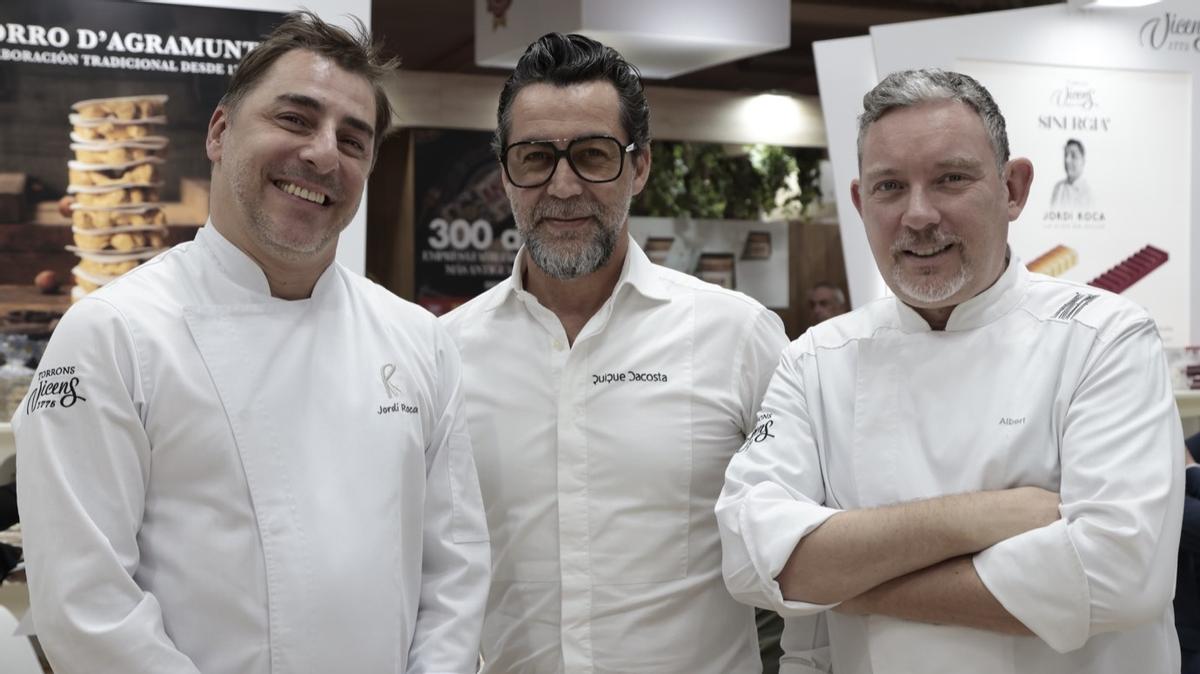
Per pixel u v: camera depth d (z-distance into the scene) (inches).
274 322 68.7
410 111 262.4
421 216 251.9
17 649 96.1
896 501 69.1
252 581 64.1
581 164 75.2
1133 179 164.1
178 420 64.2
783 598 67.0
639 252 82.2
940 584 63.6
